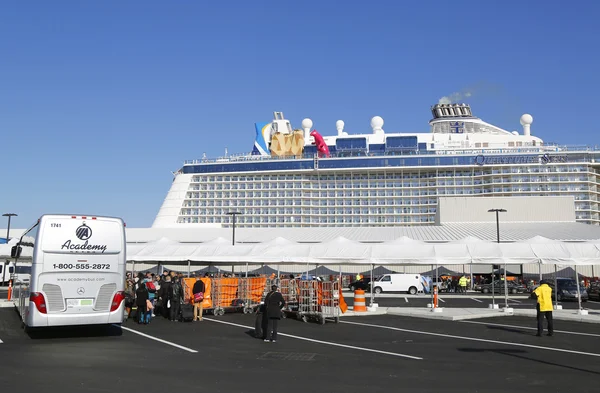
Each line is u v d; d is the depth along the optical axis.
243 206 105.81
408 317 24.86
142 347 14.62
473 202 74.06
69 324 15.55
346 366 11.89
